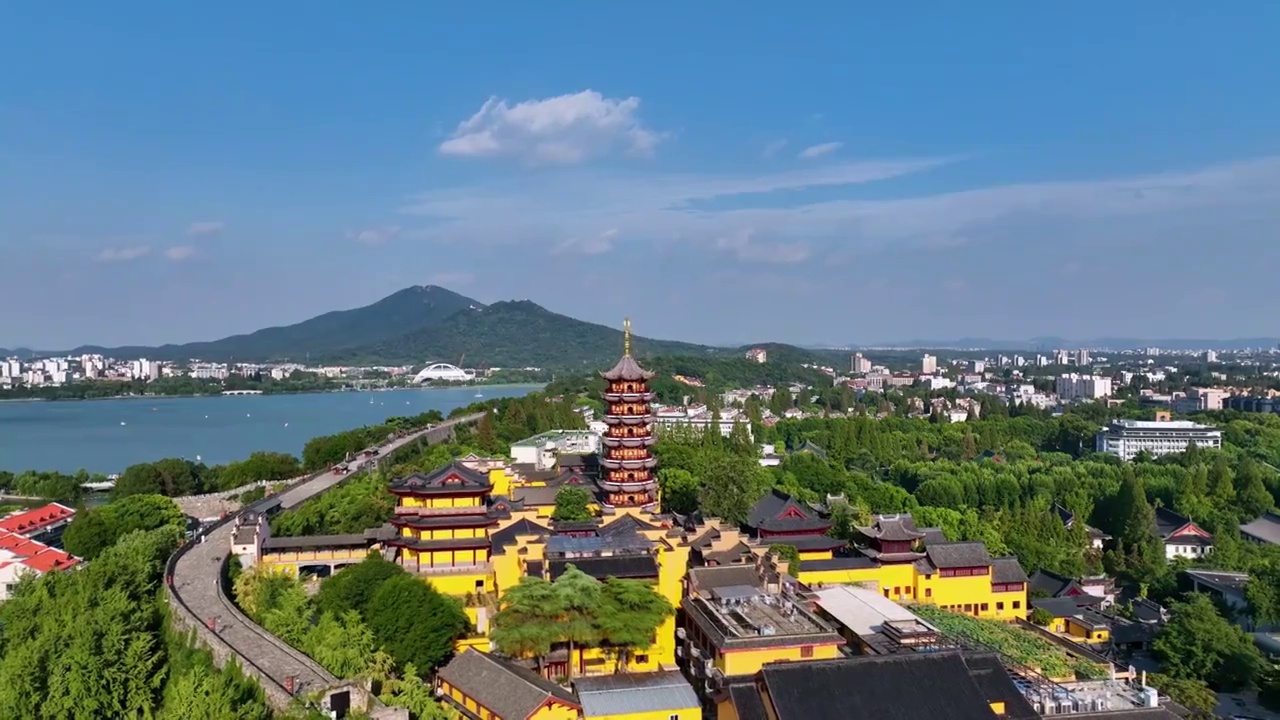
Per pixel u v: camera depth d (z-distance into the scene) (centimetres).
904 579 14450
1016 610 14662
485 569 11744
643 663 10712
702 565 12862
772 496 17012
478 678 9406
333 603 10669
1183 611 12938
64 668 8394
